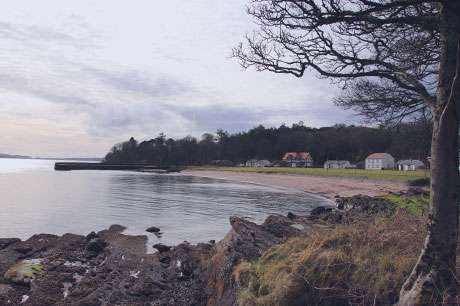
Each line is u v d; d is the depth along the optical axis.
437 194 5.00
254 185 63.78
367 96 8.09
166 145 161.75
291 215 17.95
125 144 173.50
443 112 4.93
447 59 5.03
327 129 148.25
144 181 71.62
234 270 7.58
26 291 10.30
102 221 24.64
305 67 6.16
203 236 19.48
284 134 151.62
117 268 11.58
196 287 9.25
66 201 36.22
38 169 146.88
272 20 5.82
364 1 5.25
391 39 6.68
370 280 5.62
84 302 8.71
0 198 38.09
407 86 5.70
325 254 6.11
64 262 13.41
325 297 5.71
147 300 8.84
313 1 5.39
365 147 124.38
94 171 126.94
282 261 6.61
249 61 6.52
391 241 6.62
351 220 9.76
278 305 5.77
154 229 20.89
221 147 159.38
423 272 5.00
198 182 70.94
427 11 6.39
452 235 4.95
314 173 77.88
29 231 21.20
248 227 10.10
